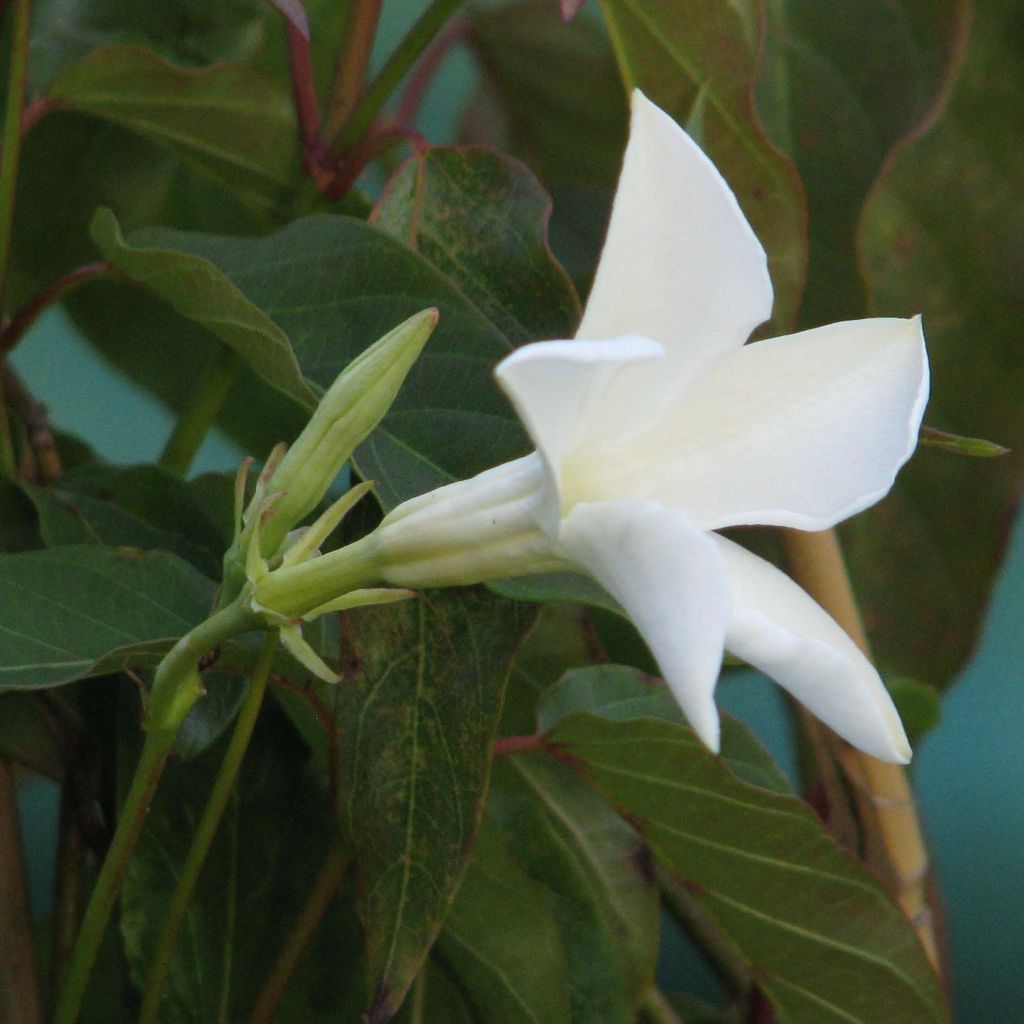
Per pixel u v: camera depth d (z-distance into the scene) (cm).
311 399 40
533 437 36
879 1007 43
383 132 45
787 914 43
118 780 42
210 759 44
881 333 39
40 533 44
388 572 38
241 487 39
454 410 41
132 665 41
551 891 45
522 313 42
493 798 45
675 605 36
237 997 43
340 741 41
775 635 37
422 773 41
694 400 39
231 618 39
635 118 37
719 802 42
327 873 42
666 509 36
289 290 42
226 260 42
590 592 40
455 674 41
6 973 42
